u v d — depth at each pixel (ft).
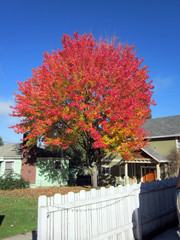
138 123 44.80
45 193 54.60
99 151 59.11
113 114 42.83
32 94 44.86
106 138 45.57
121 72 44.45
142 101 47.19
